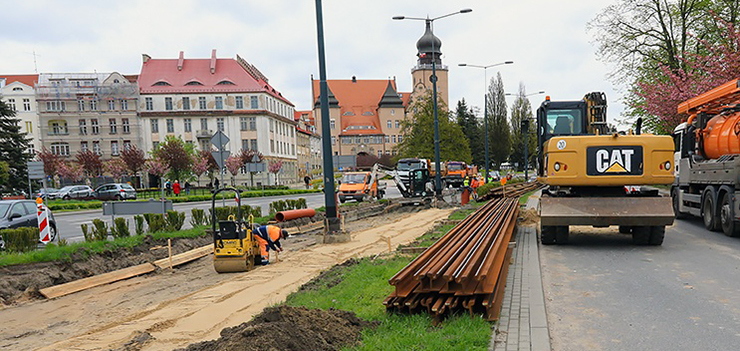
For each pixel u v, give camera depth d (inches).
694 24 1058.1
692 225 564.7
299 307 201.6
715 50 821.2
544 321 217.5
